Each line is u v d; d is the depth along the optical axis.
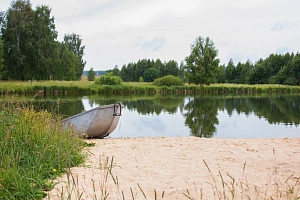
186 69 53.56
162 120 15.84
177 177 4.54
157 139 8.61
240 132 12.28
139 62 88.94
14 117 5.60
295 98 37.00
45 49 50.12
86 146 7.18
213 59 52.47
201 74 51.34
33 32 49.34
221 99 34.53
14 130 5.29
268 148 6.90
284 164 5.28
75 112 18.83
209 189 3.97
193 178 4.48
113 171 4.88
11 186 3.82
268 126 13.91
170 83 52.44
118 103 9.41
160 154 6.25
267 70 80.38
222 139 8.44
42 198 3.70
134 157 5.94
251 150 6.64
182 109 21.94
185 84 57.16
